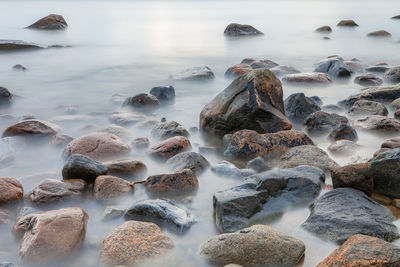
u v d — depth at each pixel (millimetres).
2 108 10055
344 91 11789
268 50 20984
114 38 25156
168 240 4016
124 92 12008
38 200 4875
